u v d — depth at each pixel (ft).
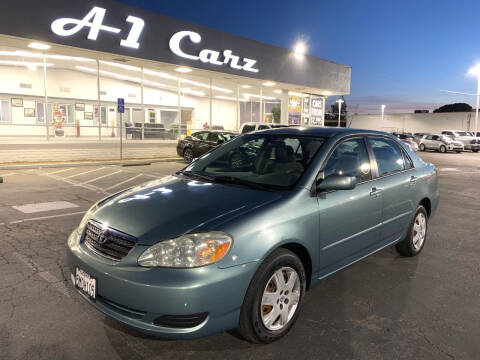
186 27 54.13
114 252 8.36
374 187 12.13
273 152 11.76
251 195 9.69
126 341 9.07
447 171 49.32
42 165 41.68
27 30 39.88
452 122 177.88
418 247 15.40
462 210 24.84
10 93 62.44
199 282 7.50
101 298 8.36
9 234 17.06
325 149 11.10
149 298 7.48
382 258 15.20
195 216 8.60
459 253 16.01
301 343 9.11
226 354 8.65
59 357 8.37
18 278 12.38
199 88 81.82
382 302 11.35
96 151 50.11
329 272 10.71
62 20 42.04
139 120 79.05
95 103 72.18
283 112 86.22
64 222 19.21
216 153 13.17
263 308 8.71
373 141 13.21
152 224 8.47
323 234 10.09
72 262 9.09
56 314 10.18
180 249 7.74
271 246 8.49
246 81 70.23
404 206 13.79
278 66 70.44
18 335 9.16
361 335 9.51
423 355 8.71
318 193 10.18
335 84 85.40
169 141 60.34
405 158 14.67
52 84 66.64
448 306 11.16
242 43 62.75
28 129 64.49
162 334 7.61
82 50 45.29
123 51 47.91
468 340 9.36
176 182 11.32
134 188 11.44
